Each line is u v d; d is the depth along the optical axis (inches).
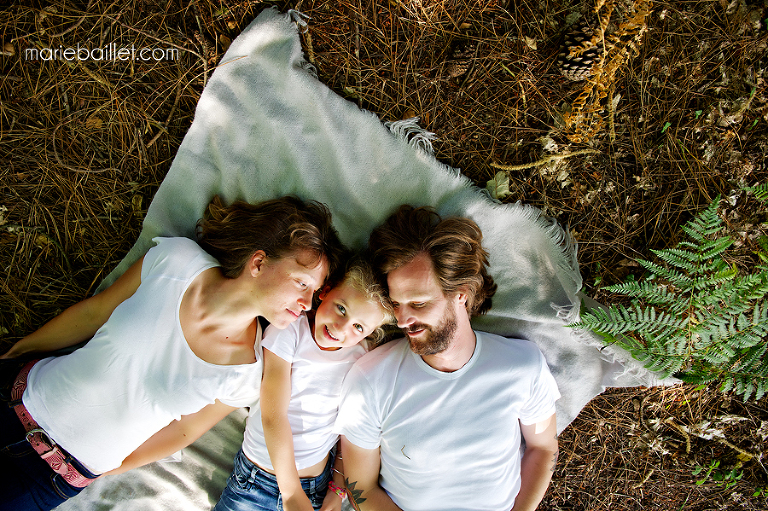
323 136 70.7
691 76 71.3
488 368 69.4
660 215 74.2
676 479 85.5
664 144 72.7
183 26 68.2
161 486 82.4
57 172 71.7
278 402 66.6
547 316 76.5
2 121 68.8
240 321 64.0
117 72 68.9
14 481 61.6
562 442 86.0
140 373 62.0
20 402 62.6
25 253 73.8
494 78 70.1
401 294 65.2
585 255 75.9
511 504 73.2
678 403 82.1
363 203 73.9
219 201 73.0
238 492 73.4
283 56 67.2
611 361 76.7
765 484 83.1
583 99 67.2
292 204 69.8
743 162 73.1
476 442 68.8
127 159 72.6
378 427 70.3
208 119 70.1
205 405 66.7
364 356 73.2
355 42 68.4
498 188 72.3
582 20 67.6
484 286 73.5
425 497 71.1
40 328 68.9
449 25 68.7
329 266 70.0
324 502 74.9
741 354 65.5
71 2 66.4
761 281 61.6
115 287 67.1
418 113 70.4
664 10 68.9
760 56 71.1
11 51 66.5
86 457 63.9
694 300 64.4
